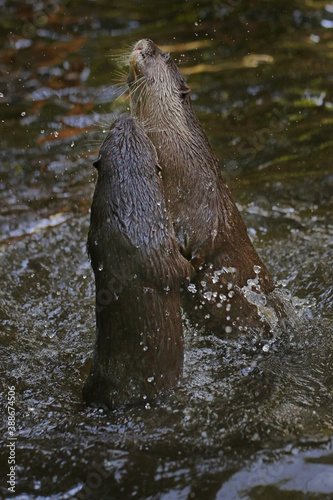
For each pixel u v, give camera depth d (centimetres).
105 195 846
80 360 1039
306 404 872
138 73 1052
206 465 768
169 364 870
